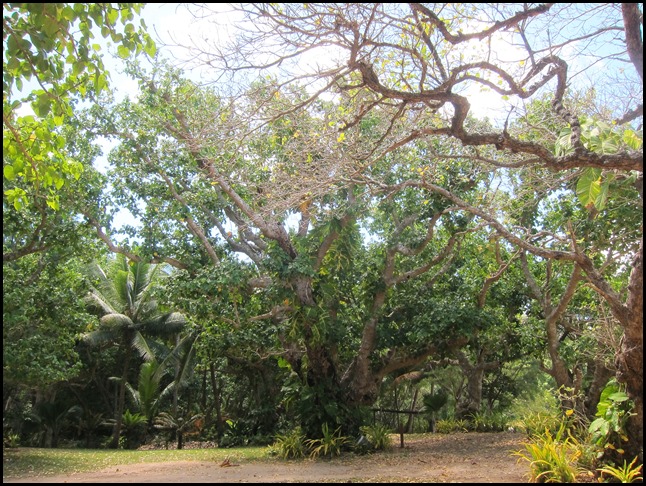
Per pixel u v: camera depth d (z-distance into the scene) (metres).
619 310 7.83
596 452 8.16
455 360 22.45
